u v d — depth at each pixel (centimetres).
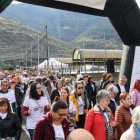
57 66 5350
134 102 1002
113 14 1292
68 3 1206
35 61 6994
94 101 1509
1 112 744
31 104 855
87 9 1252
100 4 1215
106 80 1305
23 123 1416
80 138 248
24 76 2653
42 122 561
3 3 1021
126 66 1405
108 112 683
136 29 1331
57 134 560
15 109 1180
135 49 1390
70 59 5856
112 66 2170
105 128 665
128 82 1392
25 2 1176
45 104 866
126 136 540
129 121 751
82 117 953
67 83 1409
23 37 12138
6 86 1134
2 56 8544
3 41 11806
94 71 3762
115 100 954
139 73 1395
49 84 1366
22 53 8550
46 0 1190
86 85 1488
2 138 736
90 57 3803
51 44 10456
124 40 1409
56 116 557
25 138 1204
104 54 3841
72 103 935
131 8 1291
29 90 873
